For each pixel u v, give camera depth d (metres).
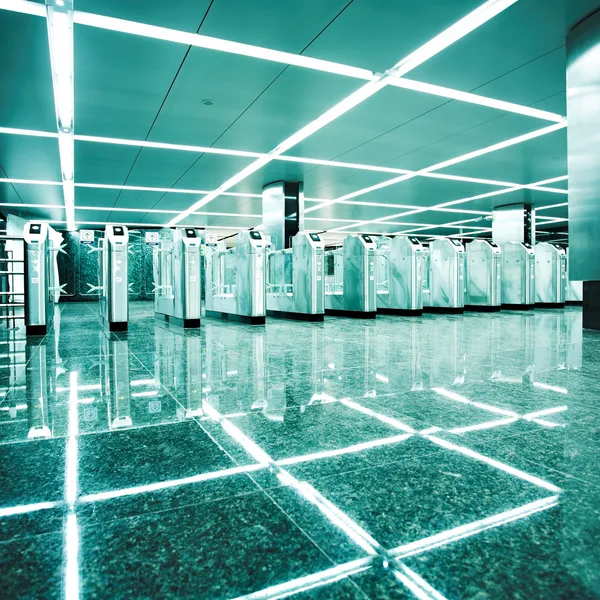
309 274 9.59
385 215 17.75
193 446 2.25
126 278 7.64
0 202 14.08
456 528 1.50
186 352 5.19
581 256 5.39
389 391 3.33
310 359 4.70
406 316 11.01
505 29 5.07
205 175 11.18
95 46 5.24
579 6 4.71
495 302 12.94
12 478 1.89
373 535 1.46
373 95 6.67
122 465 2.02
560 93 6.66
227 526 1.52
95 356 4.93
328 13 4.74
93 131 7.96
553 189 13.05
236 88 6.34
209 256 11.22
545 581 1.24
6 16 4.66
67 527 1.51
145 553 1.37
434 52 5.52
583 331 6.50
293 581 1.25
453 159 9.98
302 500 1.69
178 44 5.23
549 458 2.07
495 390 3.35
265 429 2.49
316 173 11.12
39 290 7.03
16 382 3.67
